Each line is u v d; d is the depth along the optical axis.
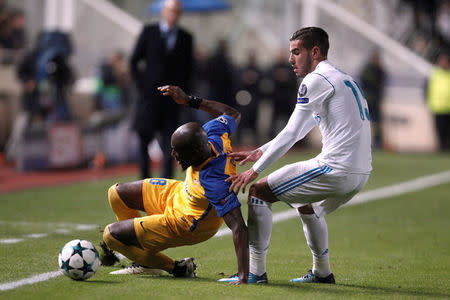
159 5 59.62
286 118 66.06
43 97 49.75
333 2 79.06
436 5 82.19
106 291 15.50
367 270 19.41
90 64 67.62
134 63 33.72
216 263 19.73
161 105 33.41
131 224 16.56
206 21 77.12
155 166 52.22
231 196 15.88
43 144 47.25
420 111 74.38
